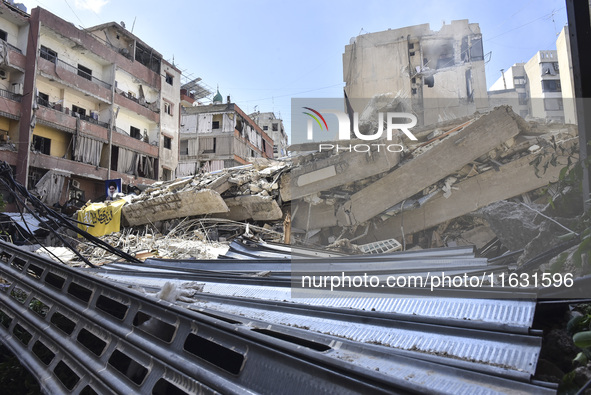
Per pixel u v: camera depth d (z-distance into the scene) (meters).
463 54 14.53
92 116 24.39
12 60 19.92
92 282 3.16
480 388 1.48
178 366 2.10
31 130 20.08
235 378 1.87
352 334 2.15
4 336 3.70
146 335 2.46
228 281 3.77
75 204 21.94
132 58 27.69
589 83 2.64
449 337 1.91
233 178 13.31
